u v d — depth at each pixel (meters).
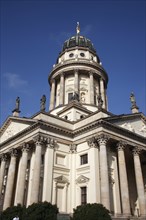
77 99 59.25
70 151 46.00
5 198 44.75
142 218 36.41
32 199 37.03
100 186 38.03
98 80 71.44
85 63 68.69
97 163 40.84
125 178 40.25
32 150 46.53
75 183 42.88
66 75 70.00
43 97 47.16
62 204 41.00
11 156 48.91
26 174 46.00
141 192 41.91
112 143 44.03
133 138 46.31
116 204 39.09
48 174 40.56
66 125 47.69
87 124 43.94
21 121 50.66
